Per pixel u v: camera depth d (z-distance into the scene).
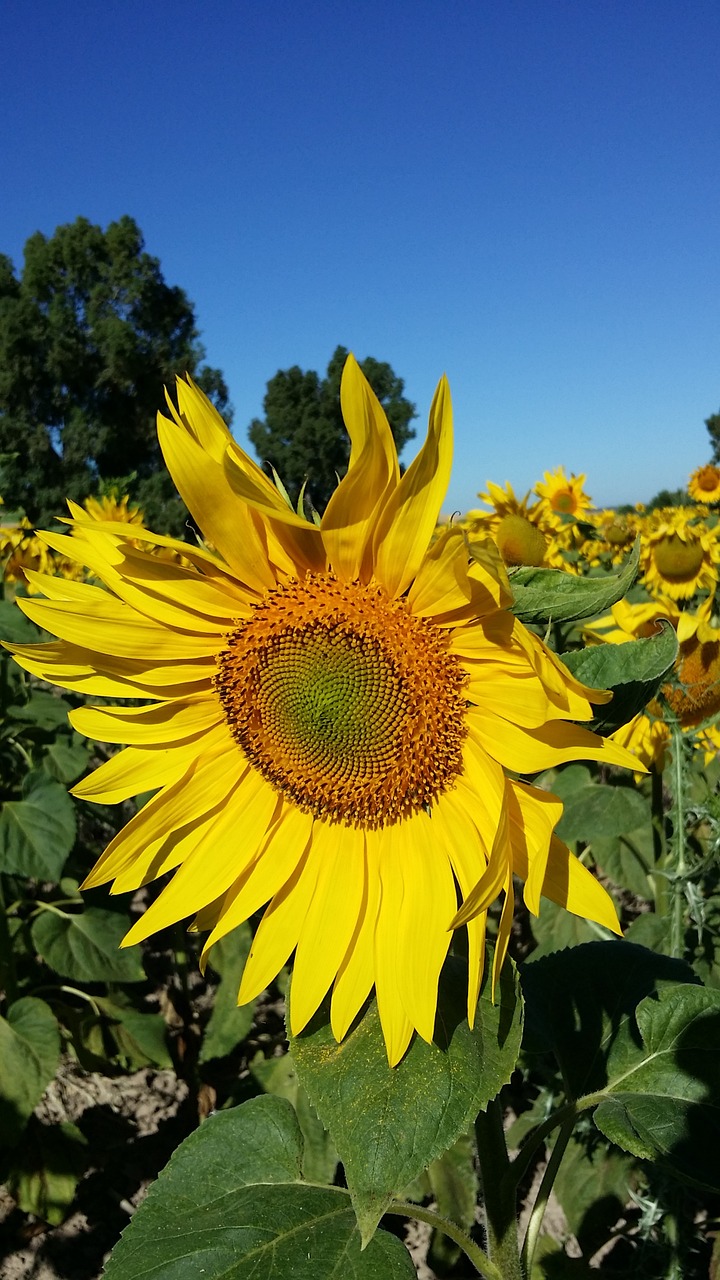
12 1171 0.68
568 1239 0.66
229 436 0.36
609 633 0.69
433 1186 0.63
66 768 0.83
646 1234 0.52
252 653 0.40
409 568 0.37
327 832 0.40
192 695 0.42
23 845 0.74
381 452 0.34
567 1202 0.59
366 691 0.38
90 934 0.77
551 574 0.34
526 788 0.35
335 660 0.38
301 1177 0.39
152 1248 0.36
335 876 0.39
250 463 0.35
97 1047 0.79
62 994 0.87
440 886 0.37
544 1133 0.40
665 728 0.70
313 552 0.39
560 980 0.45
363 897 0.39
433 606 0.37
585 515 1.51
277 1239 0.35
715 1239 0.57
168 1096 0.87
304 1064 0.33
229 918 0.41
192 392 0.36
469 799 0.37
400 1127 0.31
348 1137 0.31
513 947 0.91
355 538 0.37
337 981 0.37
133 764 0.42
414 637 0.38
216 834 0.42
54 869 0.74
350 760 0.39
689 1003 0.41
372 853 0.39
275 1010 0.90
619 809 0.71
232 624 0.41
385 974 0.36
